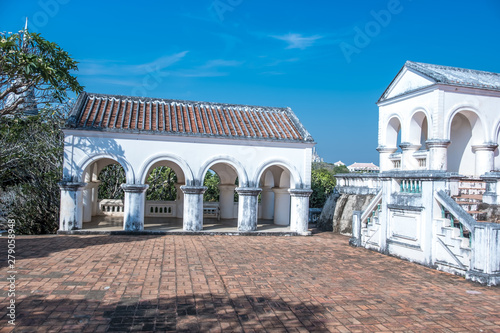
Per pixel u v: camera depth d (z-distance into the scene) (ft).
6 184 58.49
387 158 54.29
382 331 18.98
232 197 66.03
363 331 18.95
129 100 55.62
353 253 39.29
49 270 28.19
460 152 51.06
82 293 23.30
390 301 23.53
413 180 35.65
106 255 34.22
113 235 46.50
